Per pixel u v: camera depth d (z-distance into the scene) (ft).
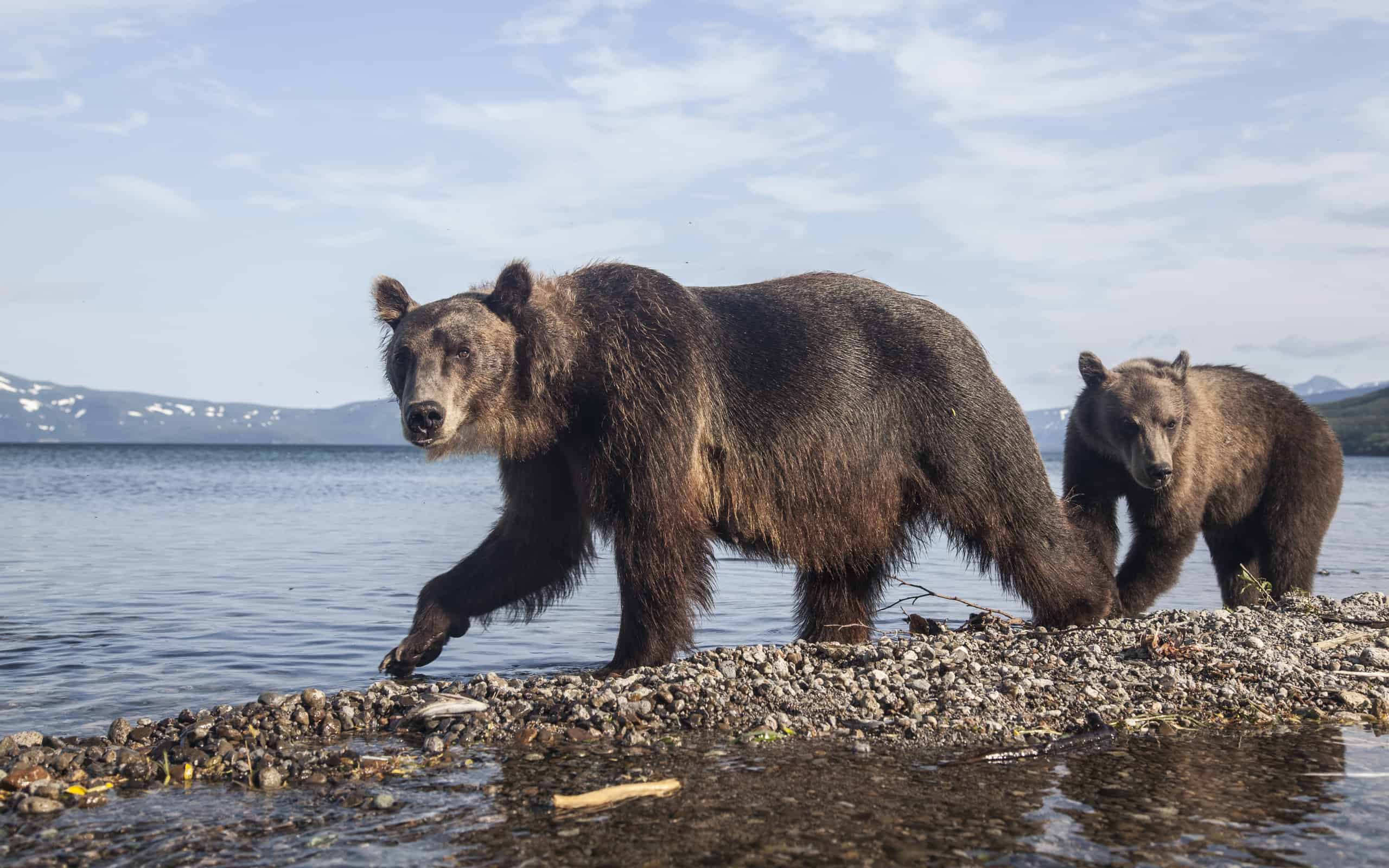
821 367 28.37
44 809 17.61
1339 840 16.20
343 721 23.20
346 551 67.97
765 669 26.21
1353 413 544.21
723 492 27.94
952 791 18.60
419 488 193.98
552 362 26.27
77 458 444.55
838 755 21.02
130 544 72.13
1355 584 53.06
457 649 34.14
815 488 28.45
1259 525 45.62
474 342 25.70
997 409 29.96
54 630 36.68
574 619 40.83
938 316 30.25
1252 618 33.37
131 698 26.76
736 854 15.51
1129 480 42.39
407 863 15.21
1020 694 25.04
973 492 29.73
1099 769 20.01
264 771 19.24
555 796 17.84
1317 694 25.89
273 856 15.57
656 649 27.04
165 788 19.04
